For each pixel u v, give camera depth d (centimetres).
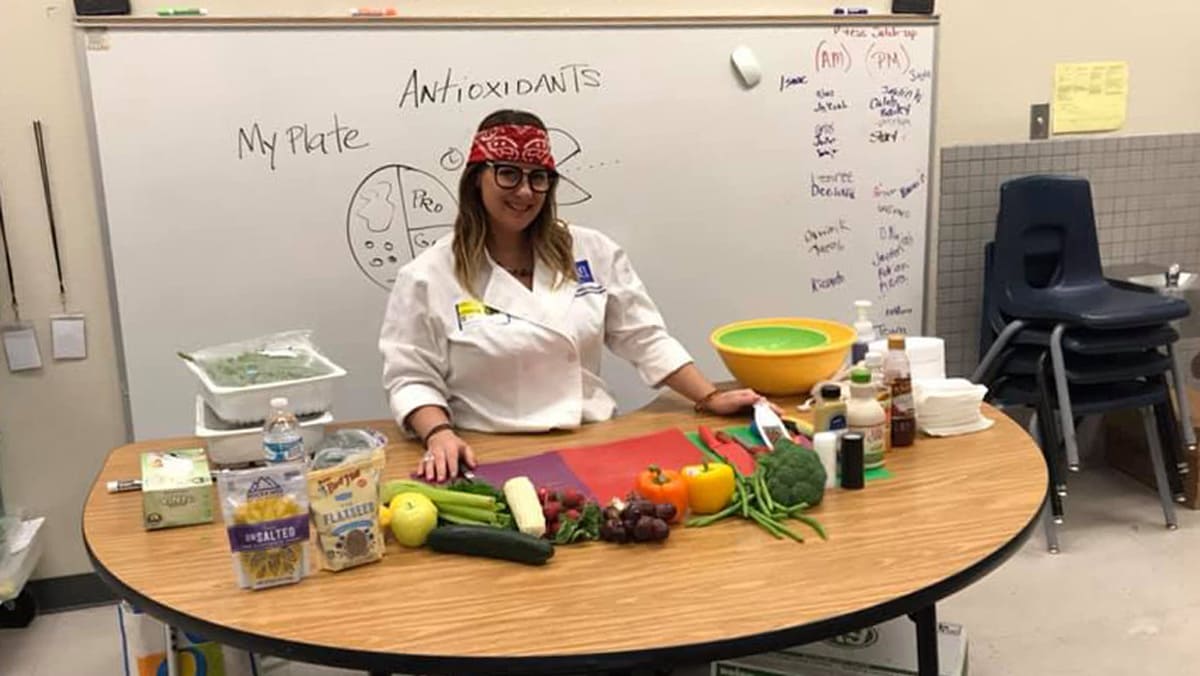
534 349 212
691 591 139
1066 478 354
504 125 206
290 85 269
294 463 146
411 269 212
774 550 151
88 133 262
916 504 166
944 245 345
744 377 225
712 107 303
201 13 264
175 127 264
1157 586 291
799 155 314
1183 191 368
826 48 309
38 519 284
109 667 263
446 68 279
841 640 192
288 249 277
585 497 165
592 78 291
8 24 257
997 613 279
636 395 313
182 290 272
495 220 215
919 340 217
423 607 136
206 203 269
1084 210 328
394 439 207
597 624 130
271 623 133
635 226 304
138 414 276
